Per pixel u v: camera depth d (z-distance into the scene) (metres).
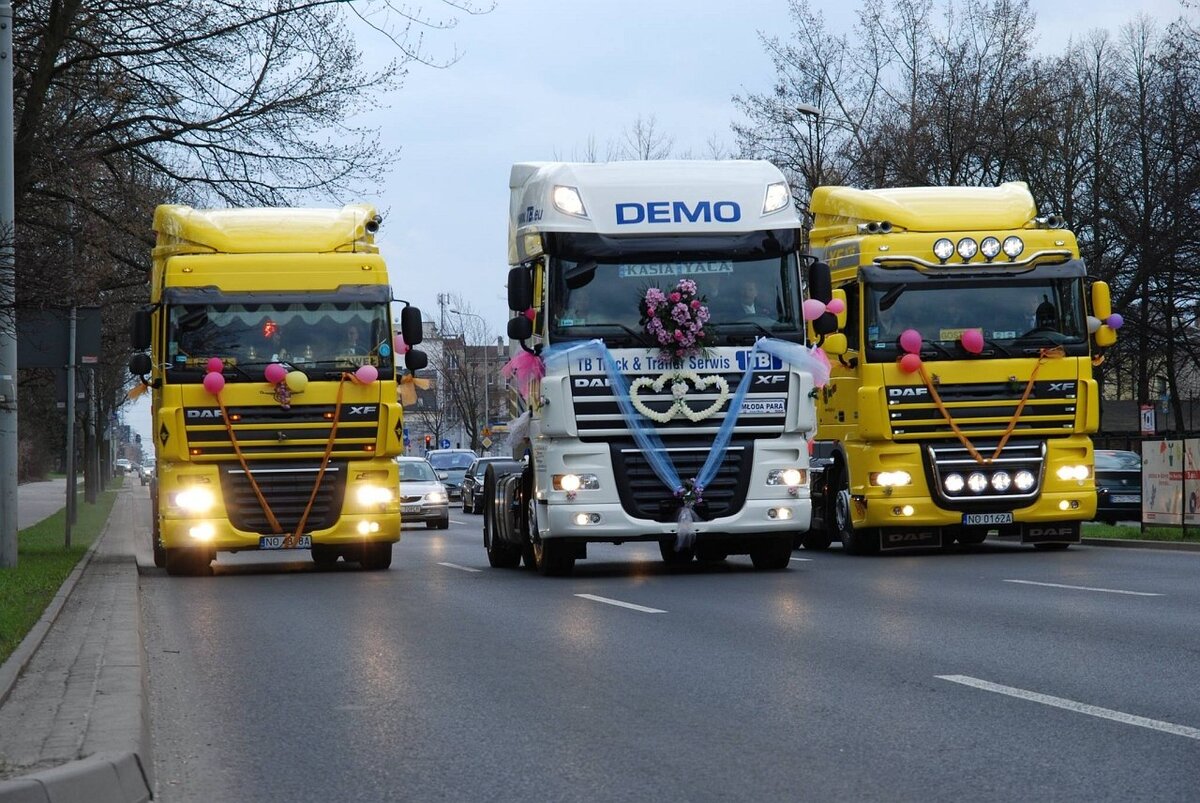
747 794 8.88
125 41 32.88
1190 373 83.06
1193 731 10.37
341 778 9.61
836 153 64.94
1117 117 71.44
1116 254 69.38
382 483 26.61
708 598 20.48
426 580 25.22
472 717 11.60
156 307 26.56
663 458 23.44
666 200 23.70
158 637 17.50
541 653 15.16
